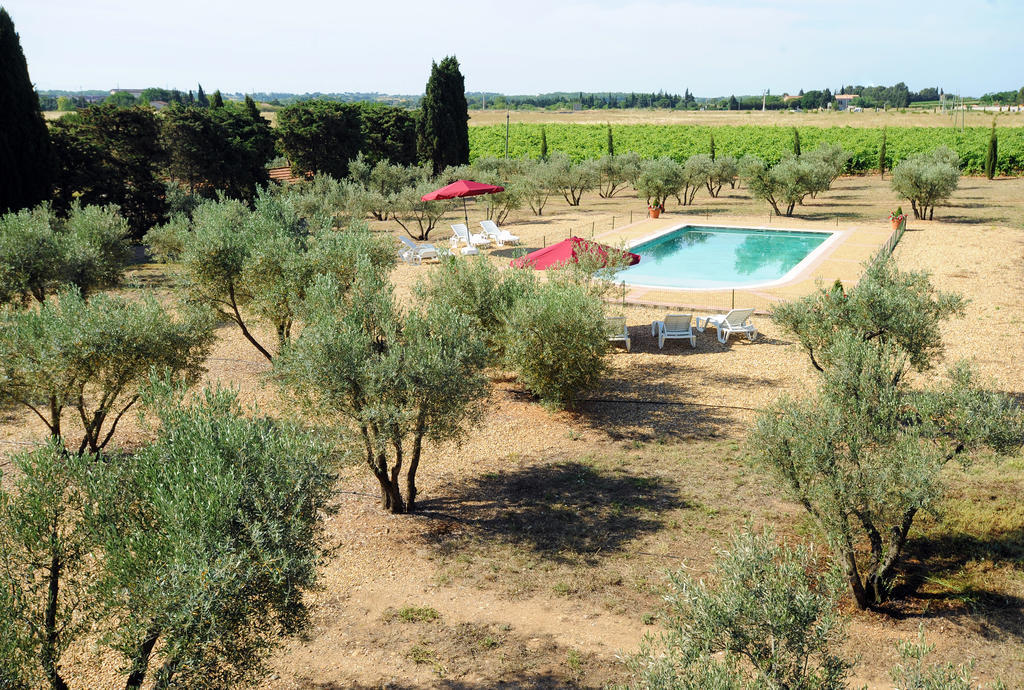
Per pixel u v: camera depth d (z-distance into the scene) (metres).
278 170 66.44
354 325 12.38
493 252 35.41
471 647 9.44
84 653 9.16
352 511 13.24
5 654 6.43
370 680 8.81
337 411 11.97
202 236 18.08
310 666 9.10
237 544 7.23
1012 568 10.94
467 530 12.52
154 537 7.27
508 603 10.40
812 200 51.94
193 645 6.69
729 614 6.61
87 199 39.41
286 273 17.03
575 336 16.36
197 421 8.23
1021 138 73.06
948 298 14.80
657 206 45.94
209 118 50.19
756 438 10.39
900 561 11.29
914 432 9.95
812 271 29.66
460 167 55.75
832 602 6.91
